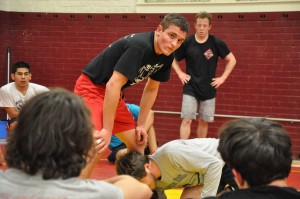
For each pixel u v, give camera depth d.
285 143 1.52
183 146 3.36
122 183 1.63
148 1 7.41
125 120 3.54
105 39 7.62
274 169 1.50
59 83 7.88
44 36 7.91
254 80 6.85
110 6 7.57
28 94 6.15
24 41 8.01
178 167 3.39
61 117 1.36
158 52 3.23
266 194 1.48
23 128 1.36
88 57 7.72
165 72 3.51
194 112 6.30
